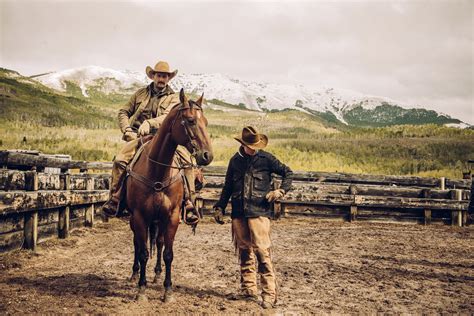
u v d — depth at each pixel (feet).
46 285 23.40
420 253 36.09
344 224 55.62
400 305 21.49
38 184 33.88
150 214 20.86
